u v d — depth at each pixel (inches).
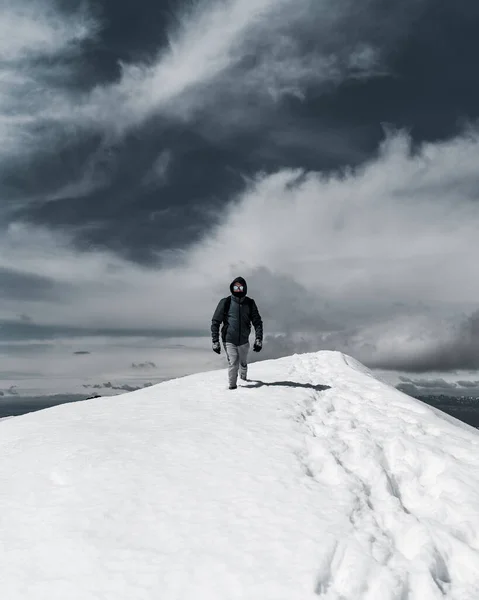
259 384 458.9
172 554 169.6
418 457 270.5
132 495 213.3
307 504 201.3
